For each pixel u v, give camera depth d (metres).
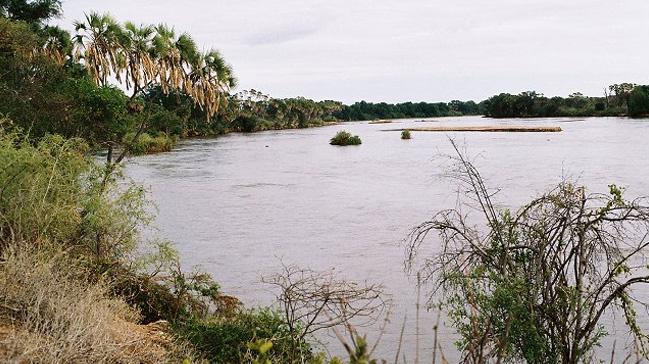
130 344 5.14
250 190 26.69
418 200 22.31
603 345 7.82
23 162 7.00
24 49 14.98
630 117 125.81
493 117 177.50
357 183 28.70
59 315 4.62
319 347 7.71
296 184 28.88
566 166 31.88
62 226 7.18
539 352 4.60
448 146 54.97
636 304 9.26
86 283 6.16
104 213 7.84
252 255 14.10
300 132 110.12
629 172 28.12
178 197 24.41
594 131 71.94
